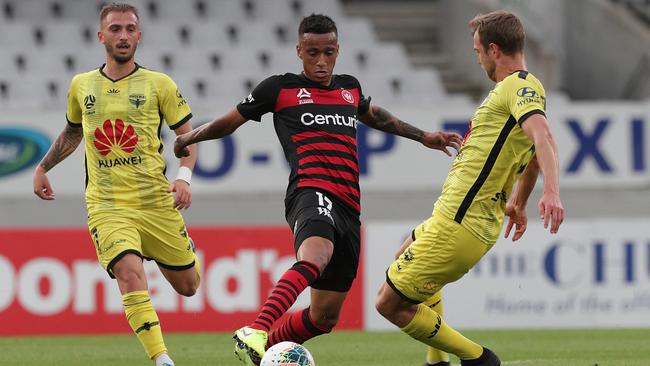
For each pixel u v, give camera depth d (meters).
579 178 45.06
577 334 36.06
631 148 45.09
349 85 20.98
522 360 27.95
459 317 38.69
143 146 22.09
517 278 38.81
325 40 20.16
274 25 58.59
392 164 44.78
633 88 54.00
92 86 22.14
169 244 22.55
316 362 27.94
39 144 43.38
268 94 20.34
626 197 45.12
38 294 37.16
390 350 31.09
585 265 38.91
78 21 58.41
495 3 55.25
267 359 17.98
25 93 51.84
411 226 38.59
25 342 34.41
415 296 19.78
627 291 38.94
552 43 54.94
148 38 56.25
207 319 37.50
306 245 19.05
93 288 37.28
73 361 28.64
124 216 21.81
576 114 45.06
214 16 59.81
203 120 43.50
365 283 38.41
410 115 44.34
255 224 44.12
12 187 43.34
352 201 20.17
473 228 19.30
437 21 62.47
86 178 22.41
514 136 19.05
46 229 37.31
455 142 22.06
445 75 58.41
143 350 31.50
